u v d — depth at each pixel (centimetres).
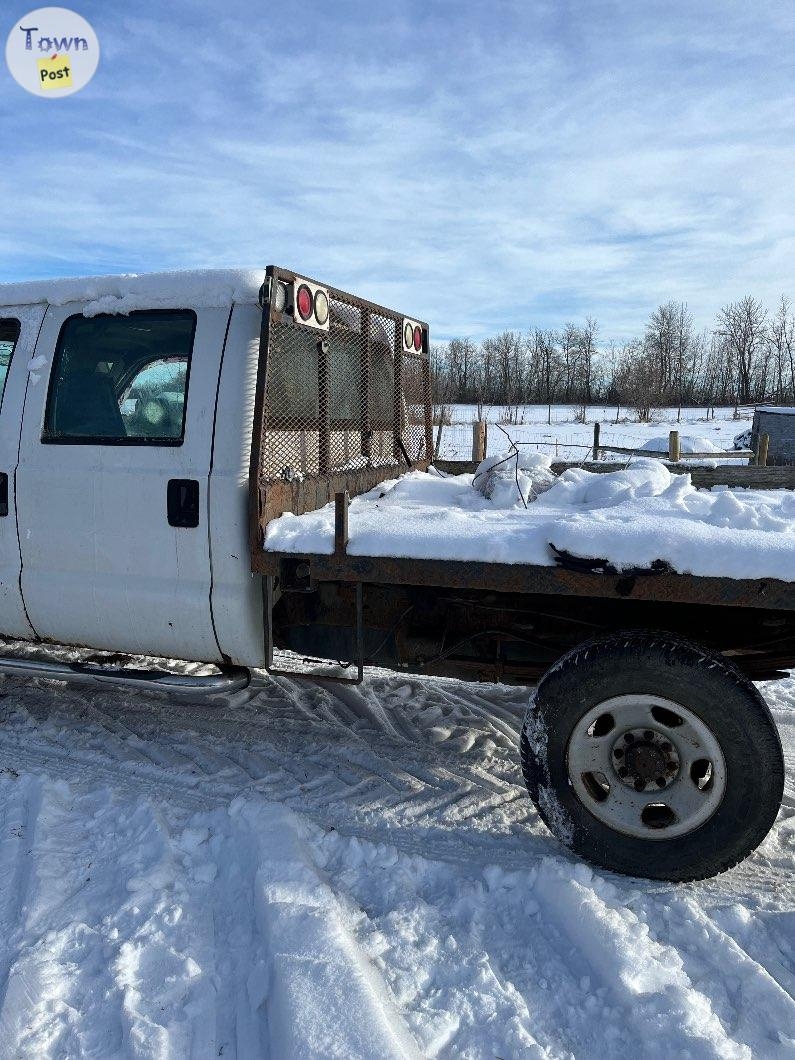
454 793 338
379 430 432
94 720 412
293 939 232
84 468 343
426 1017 213
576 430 3628
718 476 454
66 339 356
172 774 352
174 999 220
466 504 362
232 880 275
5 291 370
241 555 320
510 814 323
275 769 359
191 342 331
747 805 260
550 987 226
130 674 351
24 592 361
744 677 262
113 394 349
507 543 273
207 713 421
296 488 335
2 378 399
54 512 349
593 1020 213
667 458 847
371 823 314
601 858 278
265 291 302
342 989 211
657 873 272
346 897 263
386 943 242
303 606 349
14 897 265
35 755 372
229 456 320
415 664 342
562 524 266
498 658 333
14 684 463
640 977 222
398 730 403
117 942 240
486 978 227
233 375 323
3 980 226
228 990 224
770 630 304
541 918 257
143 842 293
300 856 277
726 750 260
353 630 346
